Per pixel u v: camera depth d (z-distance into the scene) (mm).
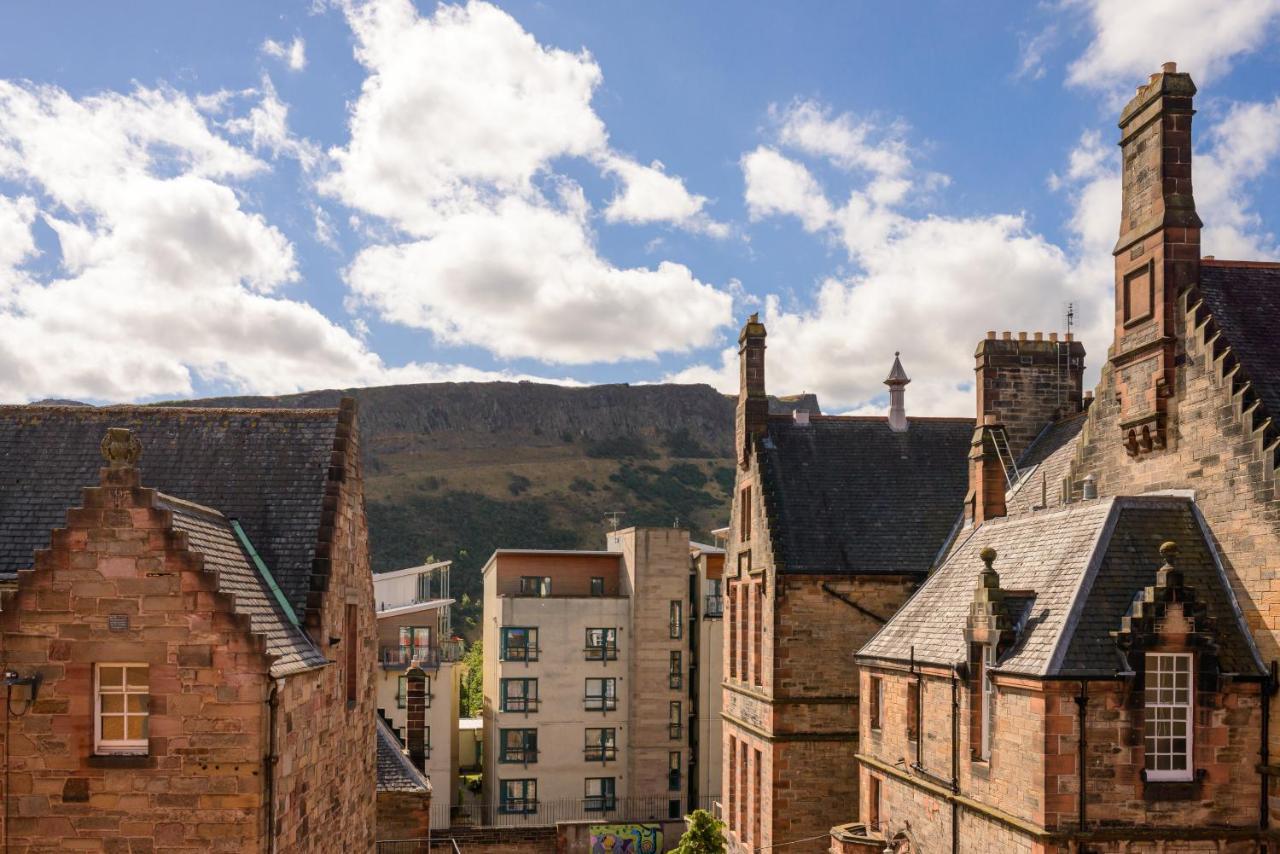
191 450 23109
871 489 36531
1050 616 20125
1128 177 23578
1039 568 22516
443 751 57406
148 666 16359
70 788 16062
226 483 22547
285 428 23719
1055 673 18562
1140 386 22828
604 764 61875
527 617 61875
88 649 16141
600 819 61281
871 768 28031
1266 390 20250
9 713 16031
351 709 23219
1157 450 22438
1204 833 18516
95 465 22438
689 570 64188
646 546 63000
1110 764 18578
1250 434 19438
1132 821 18547
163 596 16234
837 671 33812
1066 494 26078
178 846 16125
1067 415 35938
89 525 16234
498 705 61188
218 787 16203
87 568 16203
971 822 21672
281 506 22172
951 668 22672
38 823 16016
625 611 63094
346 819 22672
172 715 16203
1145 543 20594
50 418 23188
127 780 16094
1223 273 22594
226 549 19703
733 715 39969
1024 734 19375
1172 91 22234
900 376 39125
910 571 34031
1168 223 21984
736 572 40406
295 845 18219
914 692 25312
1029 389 36250
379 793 29625
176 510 18578
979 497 30328
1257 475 19234
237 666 16281
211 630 16281
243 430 23578
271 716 16781
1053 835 18344
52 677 16094
